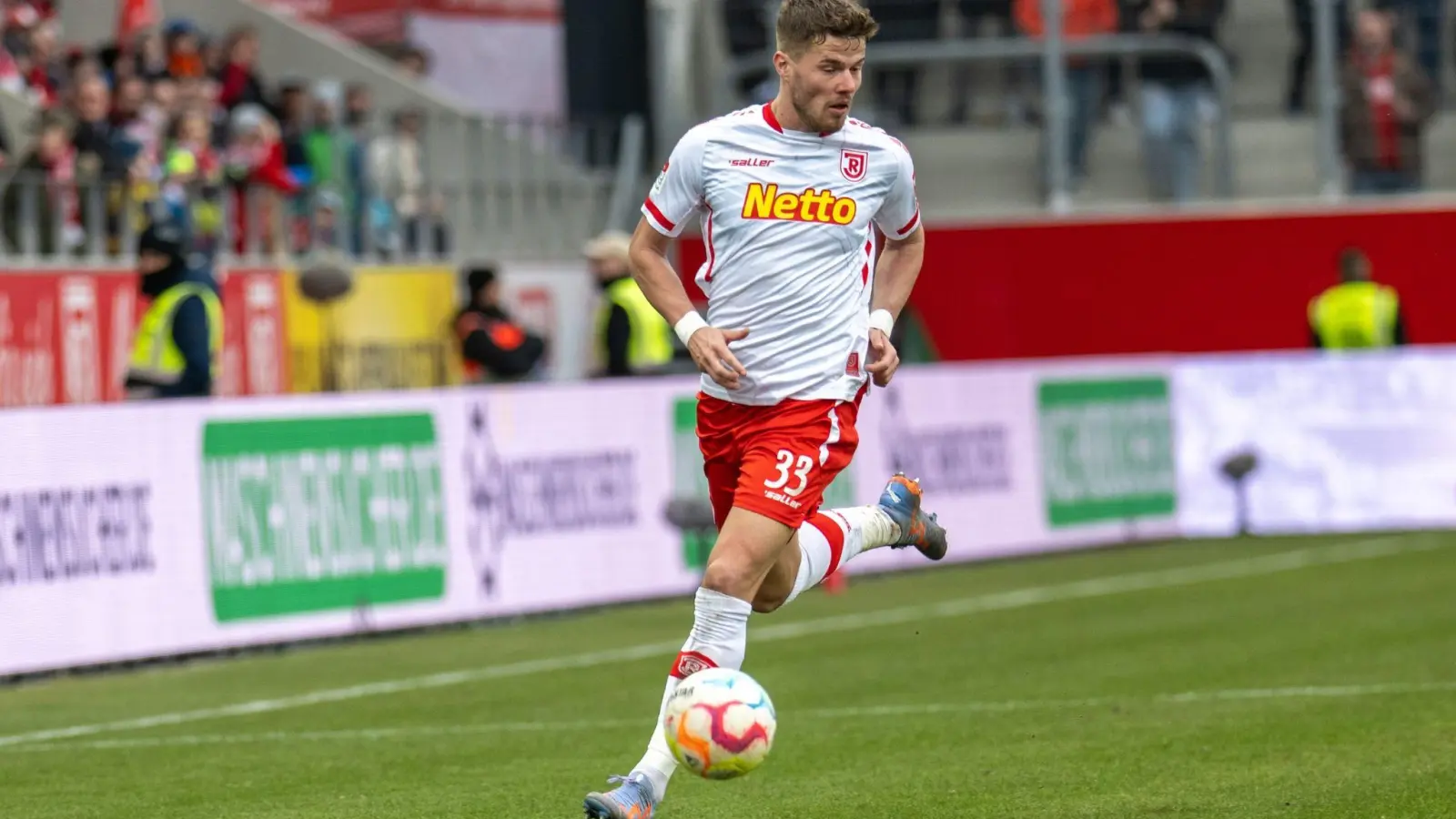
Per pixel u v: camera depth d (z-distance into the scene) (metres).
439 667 36.56
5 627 34.69
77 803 23.83
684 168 20.08
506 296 62.66
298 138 59.38
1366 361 61.00
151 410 37.38
